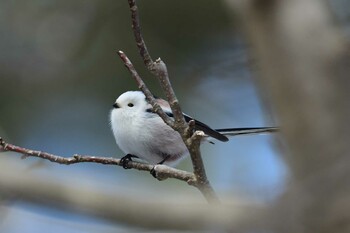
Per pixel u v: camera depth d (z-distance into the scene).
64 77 12.21
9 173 2.92
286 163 2.36
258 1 2.54
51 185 2.86
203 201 2.76
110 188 2.93
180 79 12.29
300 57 2.41
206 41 12.05
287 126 2.35
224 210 2.51
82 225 3.15
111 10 12.05
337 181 2.09
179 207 2.62
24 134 11.99
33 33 12.38
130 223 2.69
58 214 3.02
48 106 12.20
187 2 11.66
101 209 2.75
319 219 2.07
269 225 2.18
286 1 2.53
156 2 11.72
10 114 12.06
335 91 2.29
